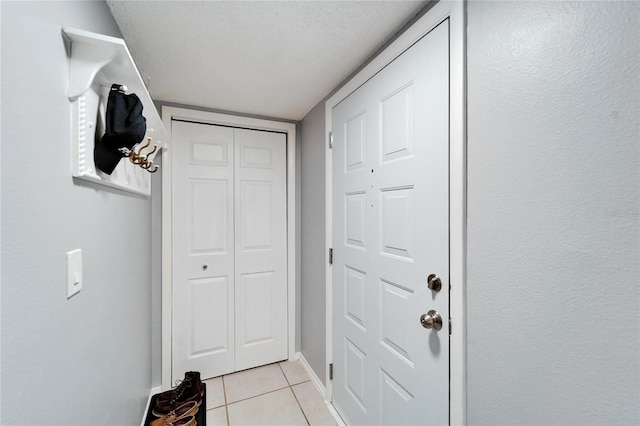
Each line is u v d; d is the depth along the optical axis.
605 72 0.57
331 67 1.48
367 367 1.41
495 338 0.80
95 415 0.84
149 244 1.77
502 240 0.78
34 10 0.54
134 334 1.33
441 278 0.98
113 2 0.98
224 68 1.48
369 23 1.13
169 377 1.92
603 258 0.58
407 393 1.15
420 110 1.06
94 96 0.78
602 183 0.58
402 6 1.03
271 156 2.26
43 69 0.57
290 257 2.30
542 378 0.69
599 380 0.58
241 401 1.79
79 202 0.73
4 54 0.46
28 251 0.52
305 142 2.22
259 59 1.39
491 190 0.81
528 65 0.71
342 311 1.65
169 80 1.61
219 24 1.12
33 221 0.53
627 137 0.54
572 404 0.63
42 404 0.56
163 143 1.61
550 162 0.67
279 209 2.29
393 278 1.22
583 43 0.60
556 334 0.66
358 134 1.47
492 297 0.81
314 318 2.05
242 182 2.17
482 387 0.84
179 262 1.97
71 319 0.68
